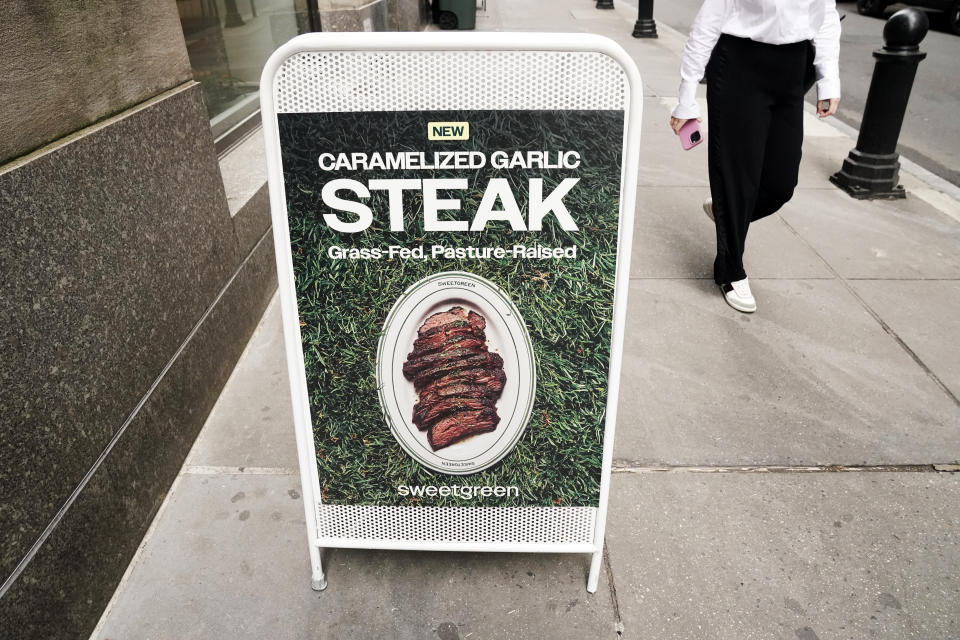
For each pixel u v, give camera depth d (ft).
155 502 7.98
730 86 10.60
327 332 6.13
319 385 6.31
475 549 6.95
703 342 11.41
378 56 5.30
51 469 6.17
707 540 7.82
